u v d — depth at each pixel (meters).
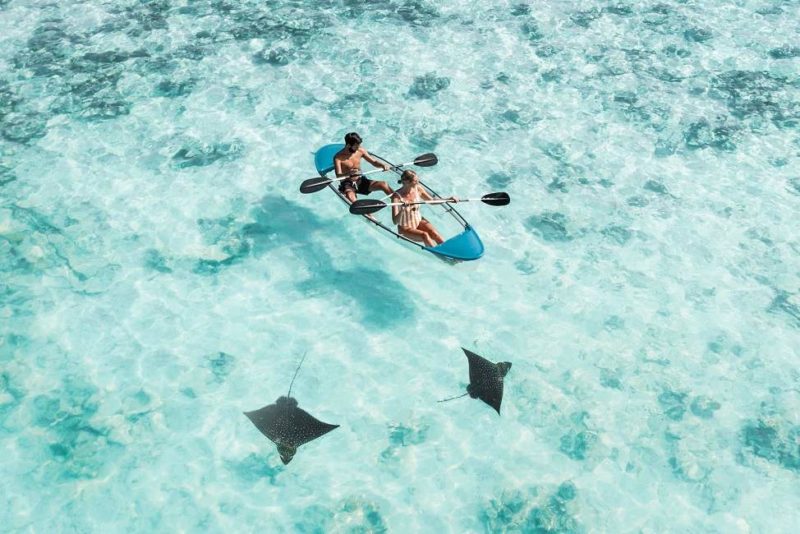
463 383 8.56
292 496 7.44
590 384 8.59
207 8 15.02
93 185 10.88
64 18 14.48
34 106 12.23
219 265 9.84
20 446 7.70
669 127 12.45
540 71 13.62
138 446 7.78
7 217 10.23
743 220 10.83
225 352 8.79
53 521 7.09
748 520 7.35
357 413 8.23
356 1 15.50
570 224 10.70
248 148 11.68
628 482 7.67
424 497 7.49
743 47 14.36
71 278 9.50
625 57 14.02
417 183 9.45
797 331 9.26
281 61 13.59
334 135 12.01
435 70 13.54
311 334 9.05
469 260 8.95
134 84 12.81
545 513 7.37
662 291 9.76
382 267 9.96
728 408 8.38
